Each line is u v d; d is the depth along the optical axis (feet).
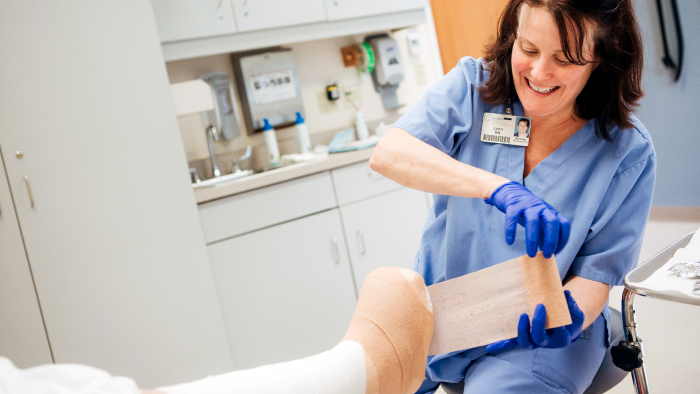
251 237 6.97
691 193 10.34
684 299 2.47
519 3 2.85
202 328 6.72
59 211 6.08
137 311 6.44
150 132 6.41
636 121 3.21
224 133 8.17
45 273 6.08
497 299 2.63
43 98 5.95
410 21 8.83
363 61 9.21
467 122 3.37
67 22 6.00
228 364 6.86
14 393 1.25
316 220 7.36
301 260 7.28
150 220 6.44
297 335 7.29
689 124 10.09
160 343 6.56
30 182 5.96
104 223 6.25
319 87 9.05
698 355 6.16
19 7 5.82
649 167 3.16
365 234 7.73
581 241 3.13
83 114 6.11
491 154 3.37
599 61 2.83
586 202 3.14
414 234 8.14
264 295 7.07
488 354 3.22
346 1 8.13
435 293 2.83
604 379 3.41
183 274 6.61
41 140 5.97
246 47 7.52
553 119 3.21
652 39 10.14
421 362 2.39
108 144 6.23
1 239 5.92
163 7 6.90
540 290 2.49
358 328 2.31
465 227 3.29
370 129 9.49
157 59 6.42
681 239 3.14
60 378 1.42
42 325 6.12
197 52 7.20
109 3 6.17
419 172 2.93
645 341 6.72
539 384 3.01
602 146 3.19
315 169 7.27
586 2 2.58
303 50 8.91
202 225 6.70
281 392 1.83
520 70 2.89
